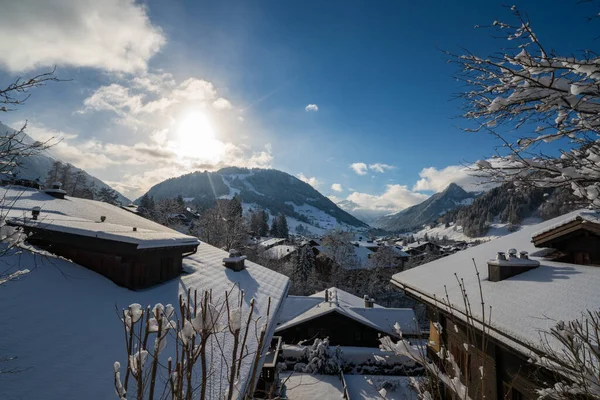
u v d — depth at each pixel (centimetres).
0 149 373
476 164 338
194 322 176
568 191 314
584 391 280
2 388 320
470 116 337
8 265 568
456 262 1052
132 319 188
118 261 679
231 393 181
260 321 706
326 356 1661
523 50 274
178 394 173
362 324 1875
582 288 579
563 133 291
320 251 5331
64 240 697
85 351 420
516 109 308
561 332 322
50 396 330
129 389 355
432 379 363
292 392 1448
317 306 2069
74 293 563
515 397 588
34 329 429
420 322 2820
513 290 662
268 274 1429
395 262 5338
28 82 375
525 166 309
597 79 249
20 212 812
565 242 757
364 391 1453
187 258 1098
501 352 624
